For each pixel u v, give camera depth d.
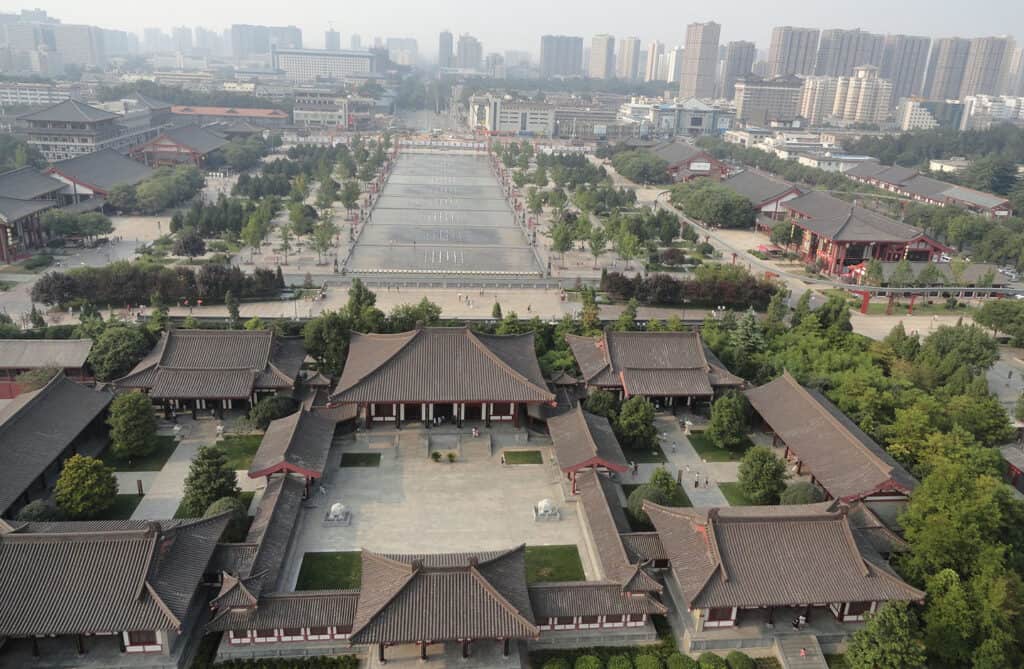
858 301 156.50
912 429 83.69
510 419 95.12
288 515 72.38
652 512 70.19
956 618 59.28
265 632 59.66
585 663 58.94
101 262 163.62
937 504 65.88
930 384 104.19
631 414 90.00
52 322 125.69
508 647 59.16
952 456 78.88
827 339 115.62
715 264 167.12
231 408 96.69
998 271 168.88
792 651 60.94
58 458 80.75
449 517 77.56
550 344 118.56
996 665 57.28
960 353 113.44
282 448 79.38
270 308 136.62
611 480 82.50
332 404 87.50
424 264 173.38
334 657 59.41
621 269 175.25
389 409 93.25
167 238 180.62
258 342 96.94
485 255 184.50
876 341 125.44
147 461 85.25
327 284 151.75
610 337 101.31
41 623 54.50
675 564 63.22
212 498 73.19
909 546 66.56
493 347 96.75
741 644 61.44
